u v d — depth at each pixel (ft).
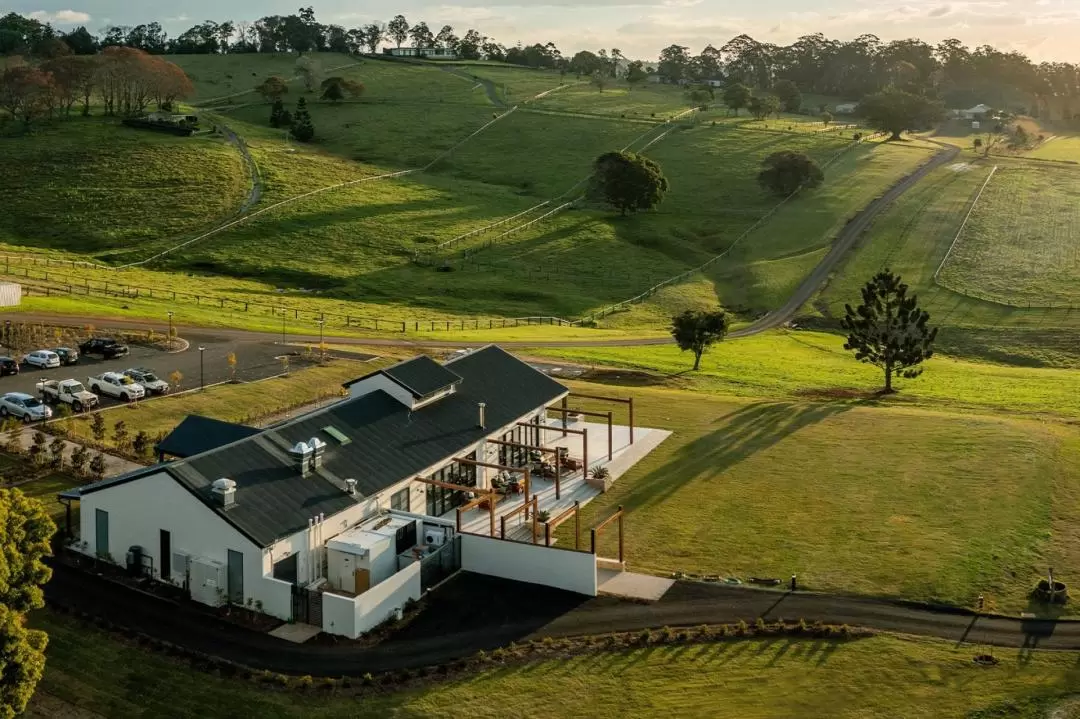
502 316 407.85
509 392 211.00
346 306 396.78
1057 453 215.31
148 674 120.67
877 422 242.58
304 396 254.06
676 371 315.78
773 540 169.78
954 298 447.42
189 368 269.44
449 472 181.06
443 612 140.56
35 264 408.05
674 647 131.54
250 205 544.21
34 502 116.06
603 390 276.41
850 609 143.54
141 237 489.67
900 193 638.12
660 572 156.46
